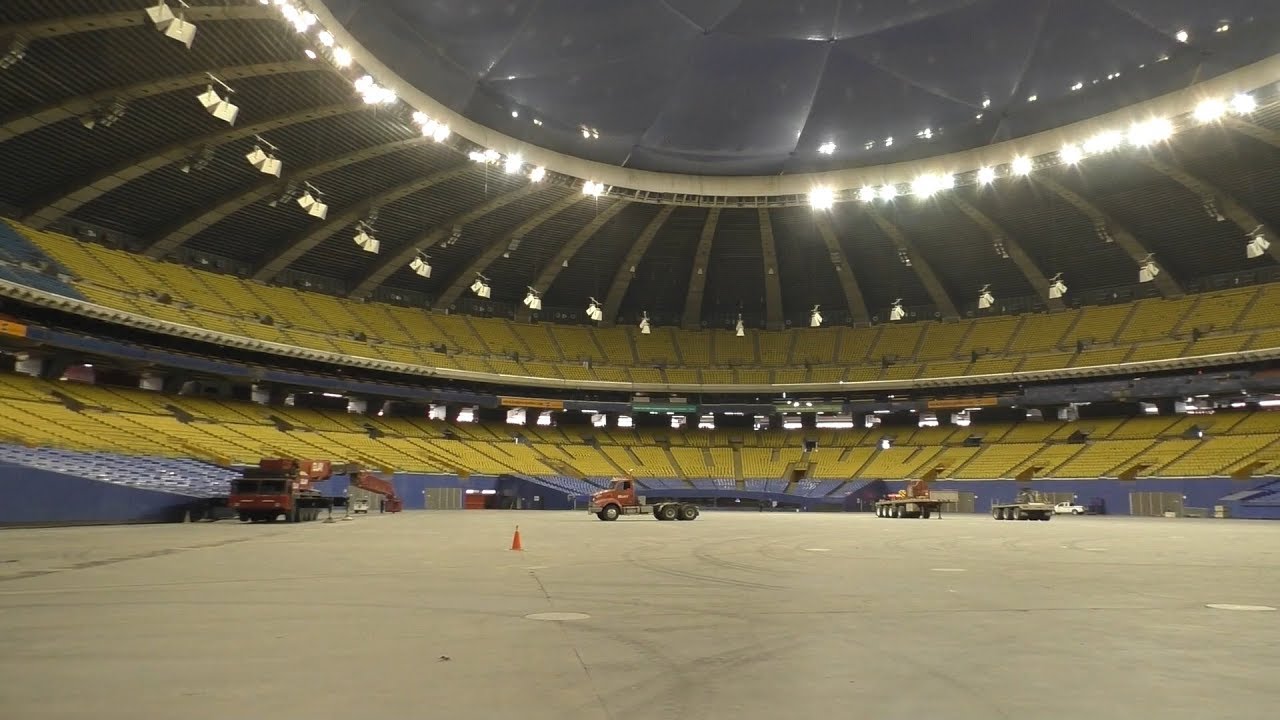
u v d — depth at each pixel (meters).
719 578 14.12
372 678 6.41
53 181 41.72
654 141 46.59
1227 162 43.66
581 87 41.59
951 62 39.84
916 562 17.75
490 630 8.71
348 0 32.75
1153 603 11.15
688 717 5.38
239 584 12.66
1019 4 36.12
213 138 39.22
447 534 27.55
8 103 34.09
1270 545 24.59
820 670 6.84
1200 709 5.59
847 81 41.97
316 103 37.59
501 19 36.41
